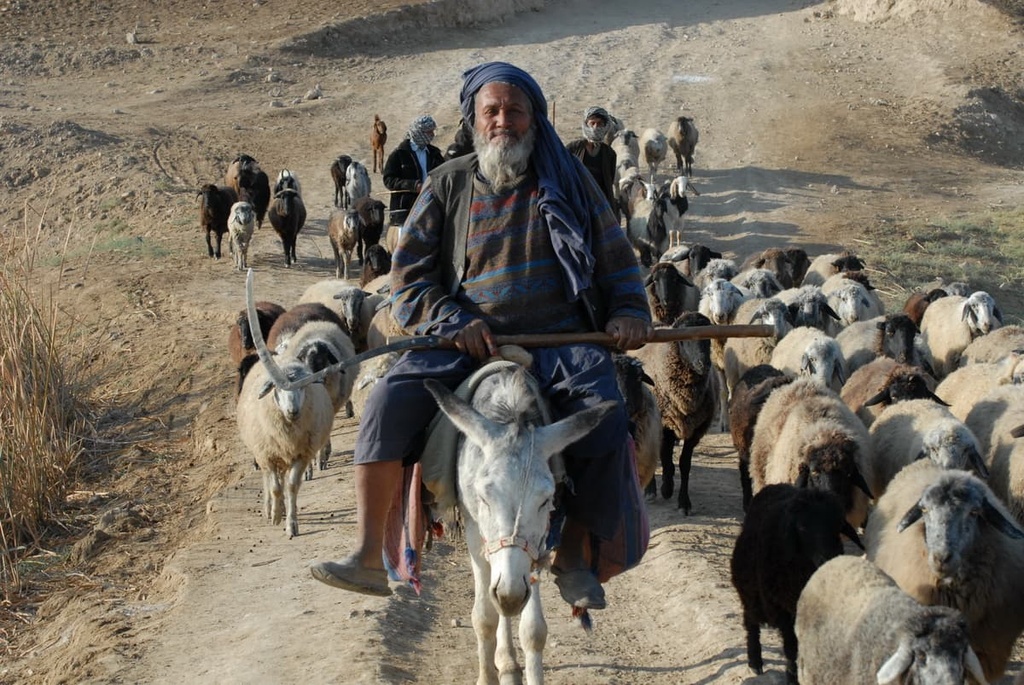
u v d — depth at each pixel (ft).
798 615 19.29
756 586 21.54
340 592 27.09
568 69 122.93
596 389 16.63
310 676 22.03
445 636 24.79
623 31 141.38
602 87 115.55
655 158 86.33
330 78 120.67
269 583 28.81
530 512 15.34
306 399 32.78
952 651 15.46
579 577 17.30
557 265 17.02
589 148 41.04
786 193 84.33
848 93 112.16
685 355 33.24
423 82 118.73
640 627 24.94
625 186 72.23
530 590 15.71
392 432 16.88
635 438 32.12
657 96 111.86
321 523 33.71
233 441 42.73
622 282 17.60
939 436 25.71
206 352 52.54
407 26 137.90
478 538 17.02
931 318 45.16
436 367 17.08
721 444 41.96
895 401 30.45
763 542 21.27
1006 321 56.90
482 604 17.66
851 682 17.39
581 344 17.10
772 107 107.96
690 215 80.02
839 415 27.71
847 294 46.47
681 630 24.45
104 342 55.93
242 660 23.50
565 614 25.82
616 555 17.51
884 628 17.11
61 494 38.88
